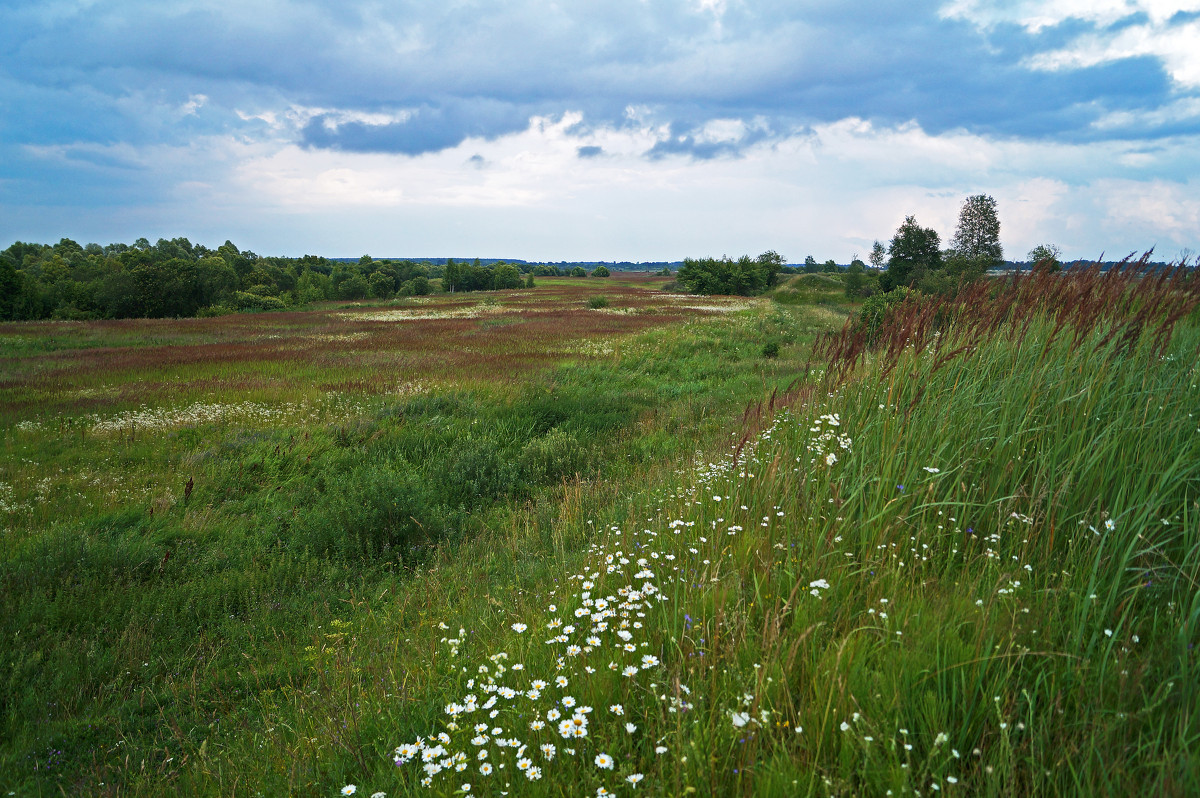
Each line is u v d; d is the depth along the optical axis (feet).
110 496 27.20
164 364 69.97
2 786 11.02
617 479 26.58
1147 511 8.68
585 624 9.93
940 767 5.62
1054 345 13.61
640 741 6.93
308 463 32.48
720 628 8.41
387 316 158.10
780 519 11.94
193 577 19.86
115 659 15.21
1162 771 5.20
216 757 10.78
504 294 280.92
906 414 13.06
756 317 120.37
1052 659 6.87
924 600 8.28
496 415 42.29
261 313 182.80
